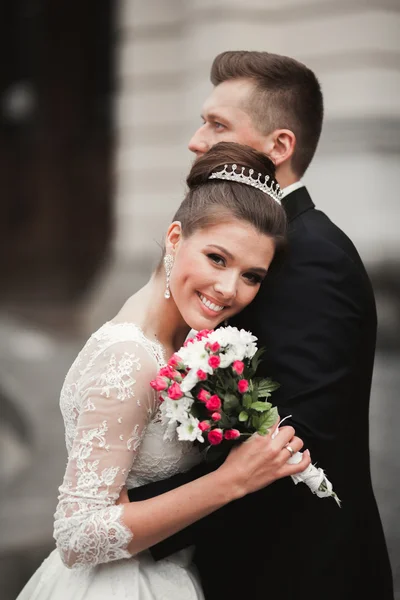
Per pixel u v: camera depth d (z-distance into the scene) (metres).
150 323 3.62
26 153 25.55
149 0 17.00
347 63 14.10
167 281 3.59
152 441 3.55
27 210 25.56
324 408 3.63
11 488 8.60
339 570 3.80
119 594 3.56
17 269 24.98
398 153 14.13
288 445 3.39
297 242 3.87
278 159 4.27
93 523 3.33
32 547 7.18
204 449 3.63
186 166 16.81
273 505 3.82
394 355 13.13
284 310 3.75
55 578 3.78
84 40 24.81
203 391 3.31
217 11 14.75
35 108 25.47
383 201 14.05
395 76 14.15
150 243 17.31
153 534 3.36
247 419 3.40
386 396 10.88
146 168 17.31
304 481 3.43
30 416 11.09
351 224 14.10
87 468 3.36
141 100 17.23
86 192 25.08
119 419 3.36
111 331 3.52
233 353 3.36
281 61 4.26
